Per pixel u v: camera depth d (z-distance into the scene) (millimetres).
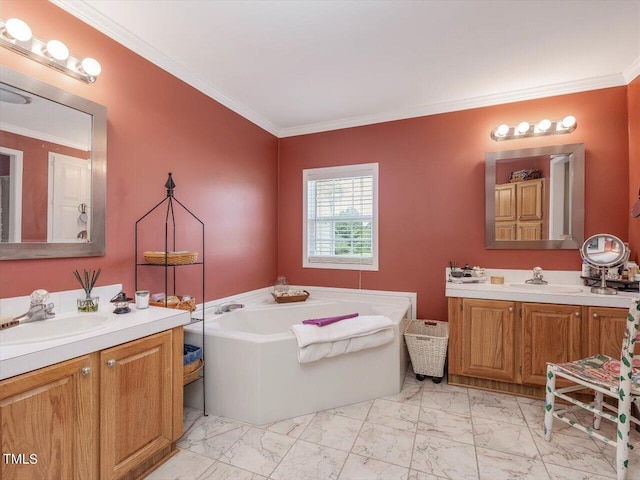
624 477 1530
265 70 2465
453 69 2441
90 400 1337
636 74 2406
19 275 1536
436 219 3113
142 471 1621
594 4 1746
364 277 3396
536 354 2324
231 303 2943
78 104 1744
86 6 1763
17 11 1521
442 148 3092
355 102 3033
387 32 2002
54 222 1651
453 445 1842
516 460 1712
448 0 1724
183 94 2461
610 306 2156
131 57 2066
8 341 1330
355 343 2283
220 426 2047
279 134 3730
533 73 2502
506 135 2826
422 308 3168
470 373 2523
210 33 2014
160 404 1669
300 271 3688
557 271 2709
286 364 2125
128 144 2045
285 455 1763
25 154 1548
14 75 1487
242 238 3145
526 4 1752
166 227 2080
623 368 1545
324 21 1900
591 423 2057
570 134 2688
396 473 1623
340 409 2254
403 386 2609
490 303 2453
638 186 2400
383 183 3314
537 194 2766
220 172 2848
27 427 1130
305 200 3656
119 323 1544
